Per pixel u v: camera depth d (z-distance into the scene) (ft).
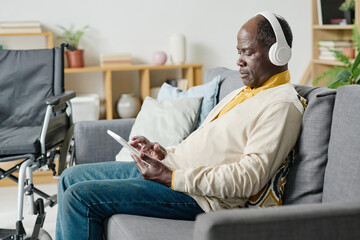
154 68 13.19
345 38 14.57
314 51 14.52
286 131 5.11
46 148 7.97
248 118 5.33
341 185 4.61
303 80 14.88
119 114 13.30
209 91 8.04
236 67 14.55
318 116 5.09
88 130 8.15
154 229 4.90
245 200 5.30
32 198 7.78
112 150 8.21
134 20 13.85
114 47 13.84
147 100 8.32
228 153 5.43
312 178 5.11
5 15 13.14
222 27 14.34
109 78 12.97
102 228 5.41
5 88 9.66
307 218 3.42
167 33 14.07
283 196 5.36
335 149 4.81
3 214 10.09
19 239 7.43
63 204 5.30
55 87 9.66
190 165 5.58
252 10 14.44
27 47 13.30
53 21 13.39
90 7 13.56
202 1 14.15
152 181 5.38
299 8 14.70
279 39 5.42
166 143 7.66
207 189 5.07
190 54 14.30
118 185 5.31
